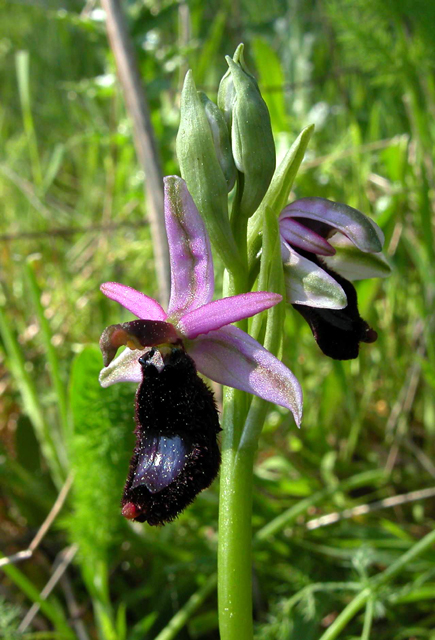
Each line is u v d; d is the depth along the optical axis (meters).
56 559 0.19
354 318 0.14
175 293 0.13
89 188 0.29
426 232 0.21
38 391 0.22
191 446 0.13
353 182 0.23
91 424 0.17
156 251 0.20
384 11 0.21
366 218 0.14
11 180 0.28
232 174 0.14
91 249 0.26
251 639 0.14
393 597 0.17
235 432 0.14
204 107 0.13
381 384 0.23
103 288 0.14
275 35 0.31
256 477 0.20
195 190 0.13
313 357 0.23
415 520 0.21
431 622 0.18
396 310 0.23
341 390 0.21
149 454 0.13
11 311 0.24
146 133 0.20
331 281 0.13
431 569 0.17
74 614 0.18
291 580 0.18
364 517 0.20
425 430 0.22
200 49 0.29
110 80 0.24
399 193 0.21
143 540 0.18
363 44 0.21
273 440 0.22
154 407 0.13
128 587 0.19
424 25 0.21
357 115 0.27
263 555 0.19
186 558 0.19
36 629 0.18
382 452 0.22
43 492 0.20
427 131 0.21
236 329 0.13
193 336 0.13
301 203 0.14
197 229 0.13
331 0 0.23
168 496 0.13
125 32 0.20
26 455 0.21
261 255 0.14
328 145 0.26
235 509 0.14
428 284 0.21
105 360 0.13
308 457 0.22
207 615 0.18
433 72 0.22
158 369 0.13
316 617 0.17
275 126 0.23
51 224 0.27
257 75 0.31
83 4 0.36
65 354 0.23
